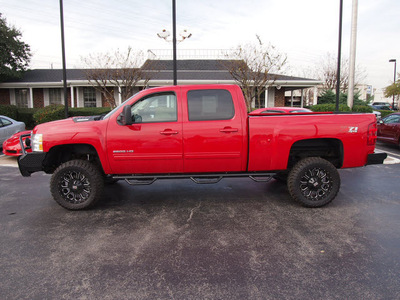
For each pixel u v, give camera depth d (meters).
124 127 4.53
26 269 3.05
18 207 4.97
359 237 3.75
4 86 20.80
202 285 2.77
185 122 4.55
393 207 4.86
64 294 2.64
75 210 4.77
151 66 18.41
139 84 19.12
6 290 2.70
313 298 2.57
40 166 4.59
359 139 4.71
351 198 5.35
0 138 10.61
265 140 4.61
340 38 12.91
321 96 25.30
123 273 2.97
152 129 4.52
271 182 6.48
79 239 3.74
